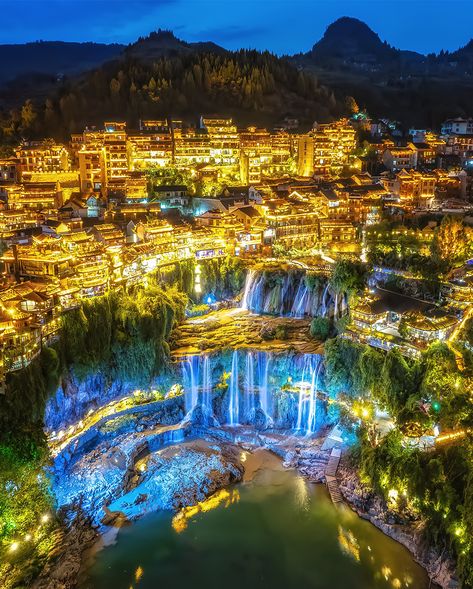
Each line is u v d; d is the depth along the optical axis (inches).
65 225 4323.3
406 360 3105.3
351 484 2861.7
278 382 3609.7
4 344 2669.8
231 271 4623.5
